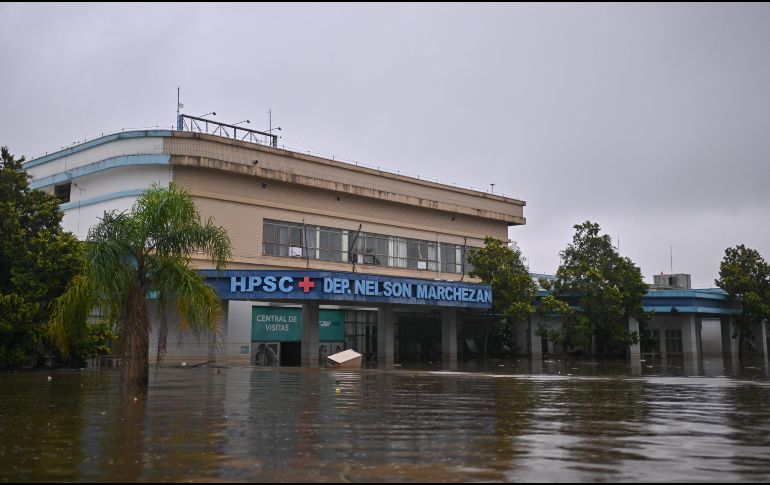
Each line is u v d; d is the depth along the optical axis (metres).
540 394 19.12
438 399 17.56
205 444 10.27
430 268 54.47
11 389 20.69
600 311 53.06
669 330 65.31
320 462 8.91
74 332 22.20
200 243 20.88
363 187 49.41
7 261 31.48
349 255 48.91
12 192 33.19
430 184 54.53
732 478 8.06
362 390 20.48
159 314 20.50
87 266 19.33
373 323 50.19
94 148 43.28
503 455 9.45
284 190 45.38
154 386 21.92
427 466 8.68
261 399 17.41
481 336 56.44
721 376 28.25
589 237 55.28
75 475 8.16
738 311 64.56
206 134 41.50
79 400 17.09
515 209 61.38
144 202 20.61
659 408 15.45
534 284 52.81
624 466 8.70
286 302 42.84
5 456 9.34
